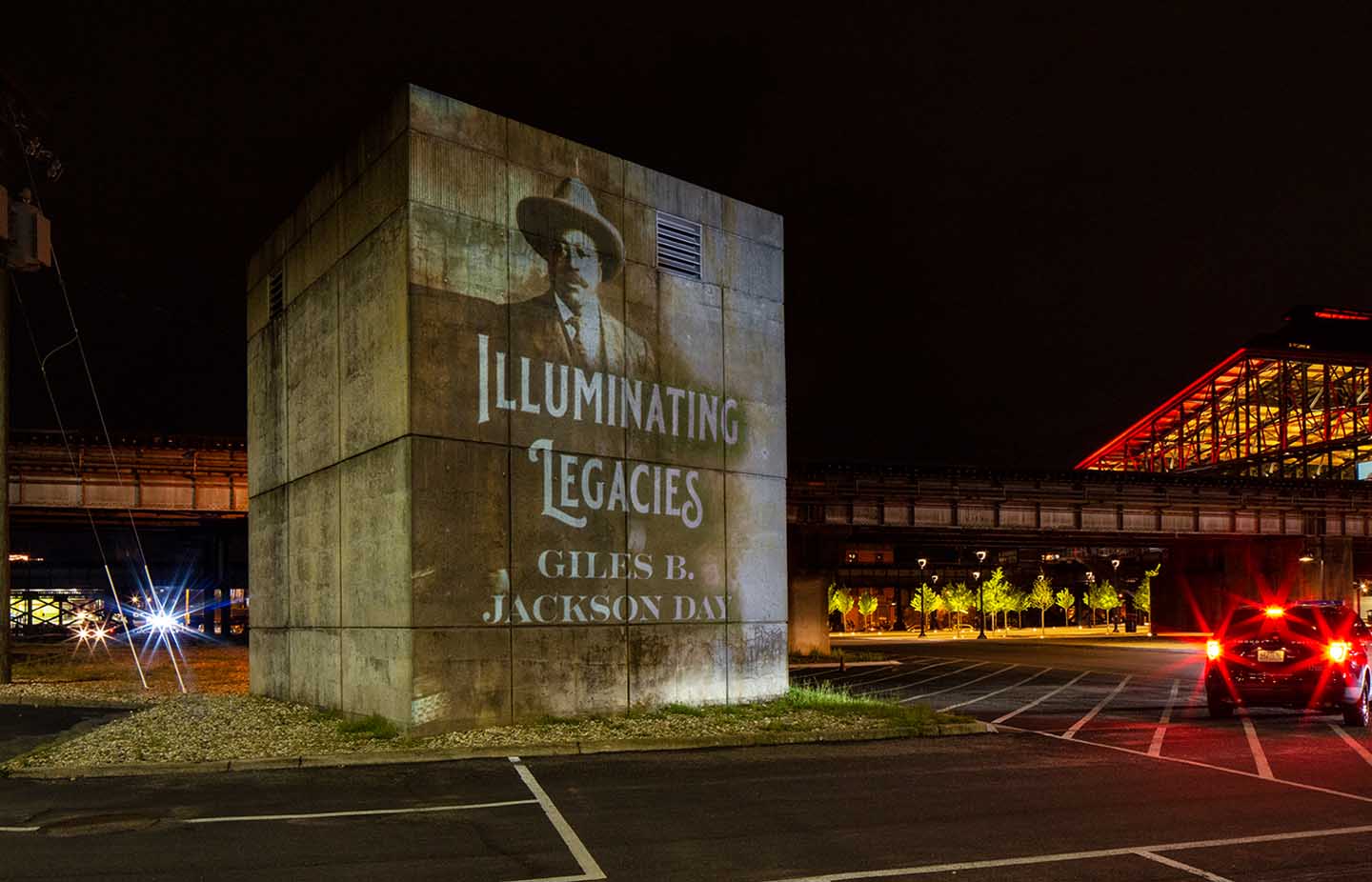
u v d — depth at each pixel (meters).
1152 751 13.97
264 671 20.03
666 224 18.59
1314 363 116.31
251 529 21.06
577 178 17.25
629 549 17.19
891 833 8.74
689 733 14.59
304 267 18.66
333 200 17.50
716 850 8.17
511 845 8.32
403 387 14.83
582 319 17.02
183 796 10.45
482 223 15.85
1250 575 72.31
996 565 129.12
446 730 14.55
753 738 14.41
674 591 17.78
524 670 15.54
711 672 18.19
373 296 15.90
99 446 45.91
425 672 14.45
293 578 18.62
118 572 98.12
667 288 18.42
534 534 15.91
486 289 15.77
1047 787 11.02
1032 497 56.75
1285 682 17.27
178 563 91.94
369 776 11.66
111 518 56.69
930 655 46.25
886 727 15.51
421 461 14.72
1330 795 10.57
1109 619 136.25
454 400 15.17
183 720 16.08
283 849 8.19
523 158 16.53
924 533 59.06
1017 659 42.25
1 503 26.84
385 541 15.16
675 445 18.17
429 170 15.29
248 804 10.02
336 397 17.05
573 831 8.84
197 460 47.12
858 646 61.78
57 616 94.62
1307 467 118.88
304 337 18.52
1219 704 18.23
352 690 16.09
